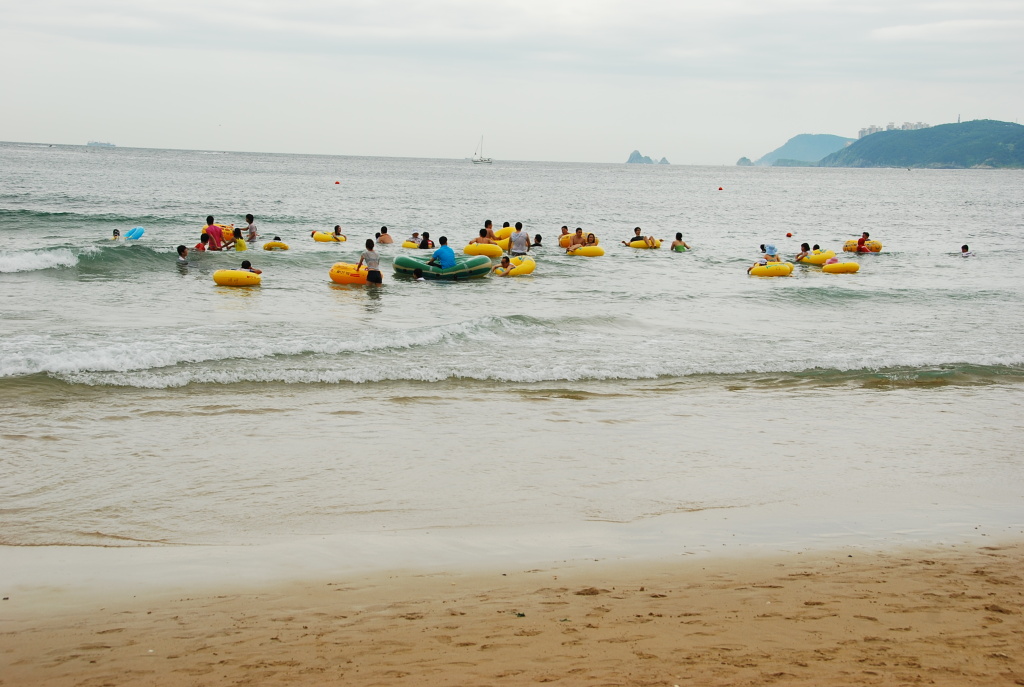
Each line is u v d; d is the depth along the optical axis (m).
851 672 2.97
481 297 15.48
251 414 7.77
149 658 3.21
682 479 6.31
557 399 8.80
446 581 4.28
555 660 3.10
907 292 17.48
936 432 7.93
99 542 4.83
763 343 12.07
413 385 9.17
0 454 6.36
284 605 3.90
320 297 14.77
